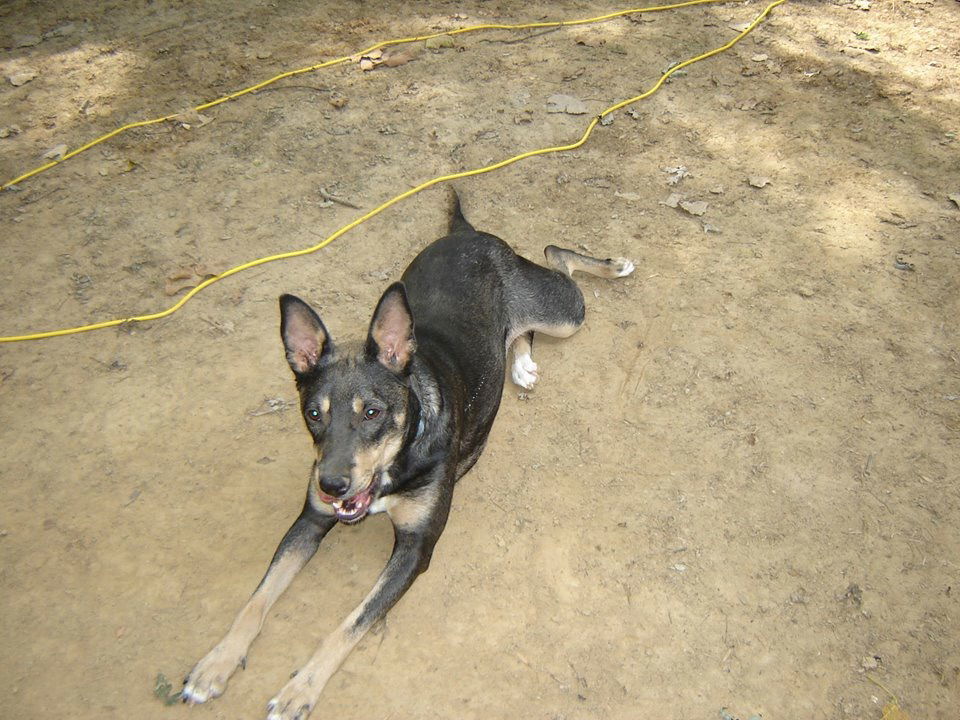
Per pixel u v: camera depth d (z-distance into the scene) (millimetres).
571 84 2109
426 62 2209
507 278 1474
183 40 2350
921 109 2020
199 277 1662
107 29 2422
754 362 1501
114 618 1190
